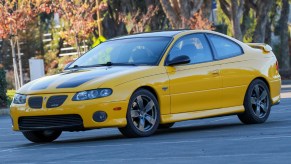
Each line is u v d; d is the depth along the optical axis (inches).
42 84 674.2
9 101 1439.5
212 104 727.1
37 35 3378.4
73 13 2365.9
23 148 655.1
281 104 1141.1
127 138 668.7
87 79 660.7
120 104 653.3
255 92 770.8
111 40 751.1
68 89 653.3
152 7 2942.9
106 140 669.9
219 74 733.3
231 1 2373.3
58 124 655.1
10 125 1015.6
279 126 719.7
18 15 2102.6
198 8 2272.4
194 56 722.2
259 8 2659.9
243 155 488.1
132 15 2992.1
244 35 2815.0
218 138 614.5
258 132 655.1
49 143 692.1
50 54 3358.8
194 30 741.9
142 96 671.8
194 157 495.8
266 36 3021.7
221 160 471.2
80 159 529.7
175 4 2256.4
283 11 2935.5
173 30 743.7
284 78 2605.8
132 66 692.1
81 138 725.9
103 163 496.7
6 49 3309.5
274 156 473.4
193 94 709.3
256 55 781.3
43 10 2177.7
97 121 645.9
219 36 757.3
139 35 741.9
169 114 691.4
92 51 740.7
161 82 683.4
